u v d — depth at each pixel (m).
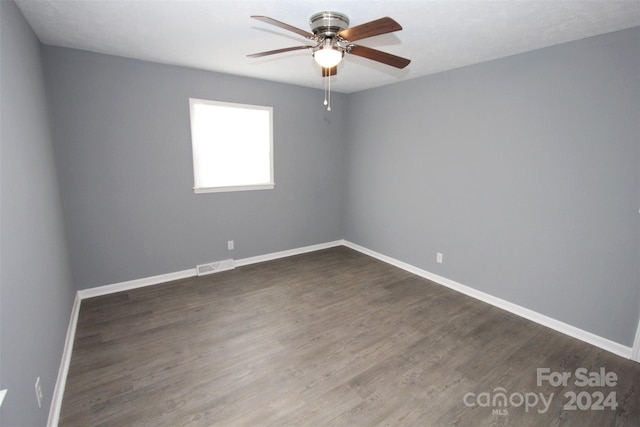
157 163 3.40
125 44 2.66
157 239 3.53
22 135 1.76
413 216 3.94
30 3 1.87
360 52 2.03
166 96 3.33
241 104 3.81
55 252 2.32
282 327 2.72
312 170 4.63
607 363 2.29
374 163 4.43
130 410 1.81
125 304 3.07
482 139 3.10
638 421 1.81
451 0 1.78
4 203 1.35
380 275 3.92
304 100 4.35
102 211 3.17
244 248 4.20
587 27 2.15
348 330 2.69
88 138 3.00
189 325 2.72
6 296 1.27
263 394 1.96
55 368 1.91
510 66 2.82
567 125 2.51
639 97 2.15
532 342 2.54
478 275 3.29
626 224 2.28
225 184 3.93
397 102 3.97
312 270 4.07
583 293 2.54
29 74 2.11
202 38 2.49
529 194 2.80
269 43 2.60
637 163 2.20
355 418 1.79
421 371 2.19
